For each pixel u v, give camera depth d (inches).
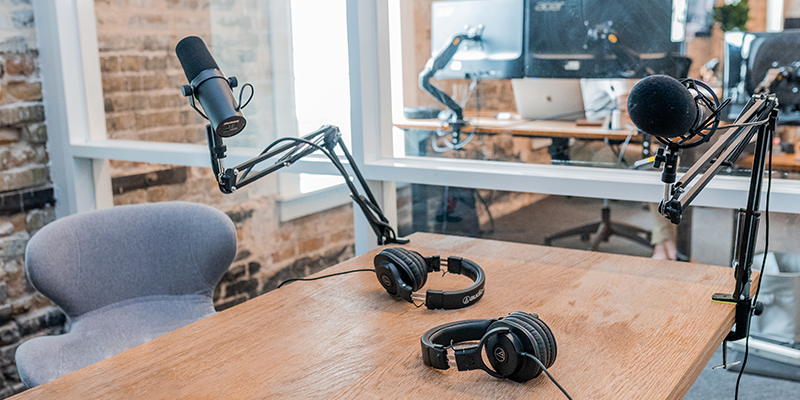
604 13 75.0
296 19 75.1
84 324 65.1
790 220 63.1
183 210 70.4
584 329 41.6
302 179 82.4
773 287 65.9
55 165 92.0
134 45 86.7
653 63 73.4
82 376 37.9
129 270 68.6
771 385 70.2
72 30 87.8
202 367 38.5
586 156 80.8
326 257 83.9
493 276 52.6
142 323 67.2
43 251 63.1
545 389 34.2
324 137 55.8
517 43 82.9
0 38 84.7
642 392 33.5
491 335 34.9
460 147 87.7
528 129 84.0
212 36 82.5
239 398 34.6
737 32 71.0
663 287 49.0
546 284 50.3
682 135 39.2
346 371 37.3
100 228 68.0
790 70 68.0
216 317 46.3
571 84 88.2
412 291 47.0
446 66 90.7
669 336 40.3
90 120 90.7
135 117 88.0
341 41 72.5
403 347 40.2
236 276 91.2
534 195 79.1
